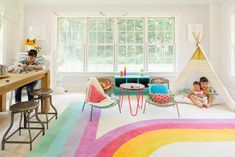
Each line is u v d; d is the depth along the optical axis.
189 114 3.31
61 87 5.05
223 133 2.51
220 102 4.04
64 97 4.58
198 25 5.16
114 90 4.89
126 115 3.27
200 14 5.16
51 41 5.21
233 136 2.42
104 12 5.20
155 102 3.32
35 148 2.12
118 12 5.20
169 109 3.61
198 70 3.90
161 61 5.41
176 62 5.31
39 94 2.70
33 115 2.99
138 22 5.35
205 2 5.09
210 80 3.80
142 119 3.07
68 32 5.37
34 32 5.18
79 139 2.36
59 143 2.25
